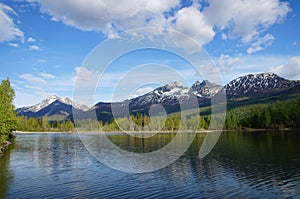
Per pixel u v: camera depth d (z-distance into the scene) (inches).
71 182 961.5
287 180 959.0
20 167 1255.5
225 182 947.3
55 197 792.9
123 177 1030.4
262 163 1275.8
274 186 890.7
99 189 870.4
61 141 2842.0
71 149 2021.4
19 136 3890.3
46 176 1057.5
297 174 1039.6
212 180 975.6
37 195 808.9
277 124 4079.7
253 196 792.3
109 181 971.3
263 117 4178.2
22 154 1733.5
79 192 840.3
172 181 965.8
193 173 1090.1
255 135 3034.0
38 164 1333.7
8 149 2049.7
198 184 924.0
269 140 2338.8
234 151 1715.1
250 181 956.0
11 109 2213.3
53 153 1779.0
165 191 847.1
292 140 2272.4
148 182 952.3
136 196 800.9
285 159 1360.7
